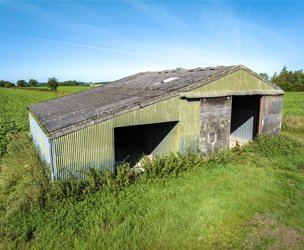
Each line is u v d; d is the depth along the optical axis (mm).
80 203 7156
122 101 10461
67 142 7941
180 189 8156
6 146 13859
